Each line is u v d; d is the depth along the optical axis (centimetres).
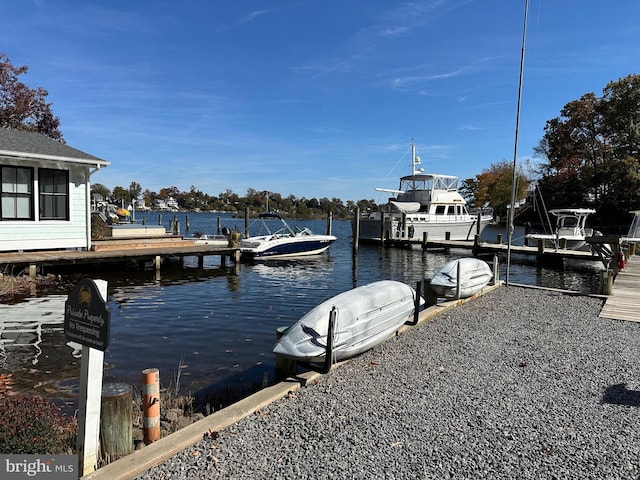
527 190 5469
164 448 315
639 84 4141
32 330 729
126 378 546
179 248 1539
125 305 964
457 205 3092
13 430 282
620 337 667
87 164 1301
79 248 1352
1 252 1173
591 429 365
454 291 902
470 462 311
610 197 4378
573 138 4862
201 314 892
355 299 559
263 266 1783
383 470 300
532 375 498
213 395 495
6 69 2122
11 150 1138
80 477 283
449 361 546
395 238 2802
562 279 1731
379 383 469
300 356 473
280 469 300
